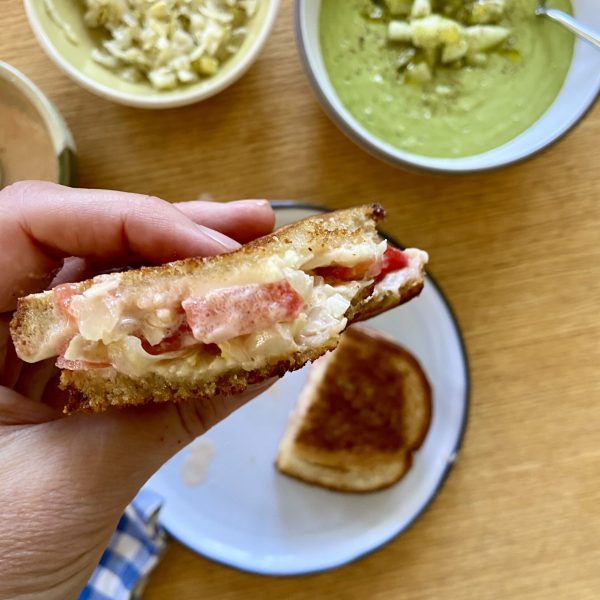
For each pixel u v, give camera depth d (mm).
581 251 416
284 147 406
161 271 264
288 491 421
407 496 418
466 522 421
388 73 383
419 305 412
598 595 417
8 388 304
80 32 375
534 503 420
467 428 421
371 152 367
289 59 404
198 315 258
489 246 415
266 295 263
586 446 419
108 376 261
